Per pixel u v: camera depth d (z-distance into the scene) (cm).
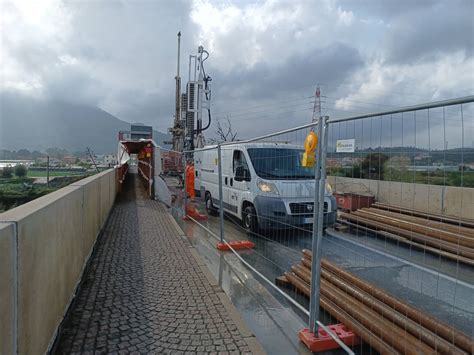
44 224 291
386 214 509
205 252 691
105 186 910
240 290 494
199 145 2461
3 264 203
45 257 294
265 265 612
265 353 319
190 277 515
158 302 424
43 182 1441
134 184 2111
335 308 399
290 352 336
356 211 572
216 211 1143
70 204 411
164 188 1411
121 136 2214
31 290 253
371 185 529
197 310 404
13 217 237
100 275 516
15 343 220
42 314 284
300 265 540
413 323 335
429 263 496
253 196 828
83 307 405
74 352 311
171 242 725
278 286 514
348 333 354
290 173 838
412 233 474
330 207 668
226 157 1012
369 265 561
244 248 718
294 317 411
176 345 328
